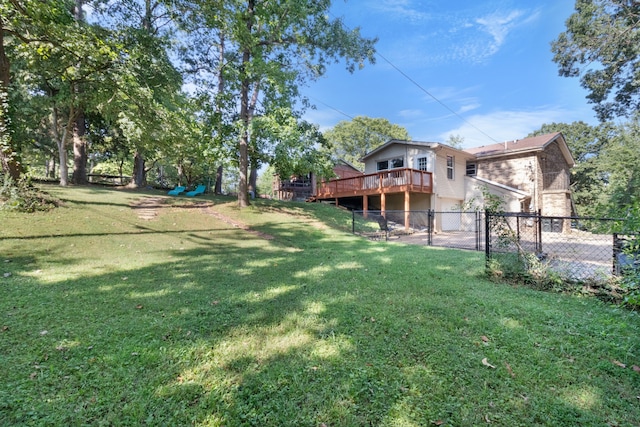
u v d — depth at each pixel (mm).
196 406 1774
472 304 3414
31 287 3760
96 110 13117
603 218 3352
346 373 2098
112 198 10633
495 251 4734
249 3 11422
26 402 1748
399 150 17000
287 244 8141
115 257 5660
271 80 10242
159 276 4566
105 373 2062
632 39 12781
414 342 2535
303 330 2773
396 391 1912
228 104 11562
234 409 1750
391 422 1660
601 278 3727
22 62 10562
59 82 11750
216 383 1985
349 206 19109
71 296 3523
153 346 2434
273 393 1895
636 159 19750
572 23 14391
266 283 4320
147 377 2031
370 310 3246
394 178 14641
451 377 2053
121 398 1823
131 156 21984
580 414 1706
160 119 10992
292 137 10375
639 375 2045
